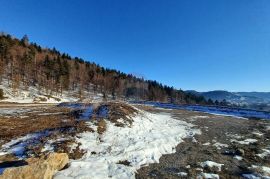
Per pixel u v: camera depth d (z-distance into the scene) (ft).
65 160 41.98
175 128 92.58
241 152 57.26
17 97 222.48
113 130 68.39
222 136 79.51
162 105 261.03
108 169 42.78
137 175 41.86
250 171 45.19
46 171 33.83
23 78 306.76
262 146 65.72
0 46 329.93
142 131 76.07
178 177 41.57
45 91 289.53
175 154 56.54
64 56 527.81
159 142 64.23
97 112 95.04
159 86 515.91
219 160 51.98
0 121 77.87
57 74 340.39
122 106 109.81
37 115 97.60
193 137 76.48
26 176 31.65
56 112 111.75
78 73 424.46
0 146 50.14
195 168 46.39
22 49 403.75
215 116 148.66
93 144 54.54
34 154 45.14
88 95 355.97
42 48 544.62
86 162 43.86
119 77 525.75
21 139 55.21
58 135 56.65
